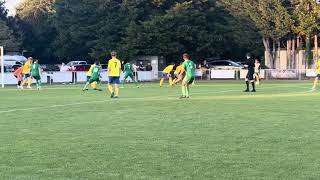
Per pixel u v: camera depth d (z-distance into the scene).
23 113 18.91
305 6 61.78
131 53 66.94
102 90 36.59
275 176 8.38
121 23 69.44
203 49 69.56
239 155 10.14
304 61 66.12
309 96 27.42
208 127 14.34
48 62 90.38
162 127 14.40
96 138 12.45
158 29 66.94
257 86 40.97
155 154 10.30
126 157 10.02
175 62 70.88
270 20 63.06
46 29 88.75
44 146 11.34
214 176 8.41
